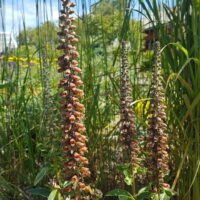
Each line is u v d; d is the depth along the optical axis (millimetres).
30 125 815
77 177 530
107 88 768
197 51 623
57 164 614
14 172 792
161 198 583
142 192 590
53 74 868
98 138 745
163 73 685
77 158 513
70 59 490
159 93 575
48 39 809
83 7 758
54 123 676
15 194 735
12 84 813
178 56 665
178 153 666
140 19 767
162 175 584
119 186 716
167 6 678
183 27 675
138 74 754
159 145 578
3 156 812
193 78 626
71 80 495
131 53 756
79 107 500
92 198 641
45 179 734
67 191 537
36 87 899
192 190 656
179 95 664
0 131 813
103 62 805
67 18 484
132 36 762
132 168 590
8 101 811
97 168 747
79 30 761
